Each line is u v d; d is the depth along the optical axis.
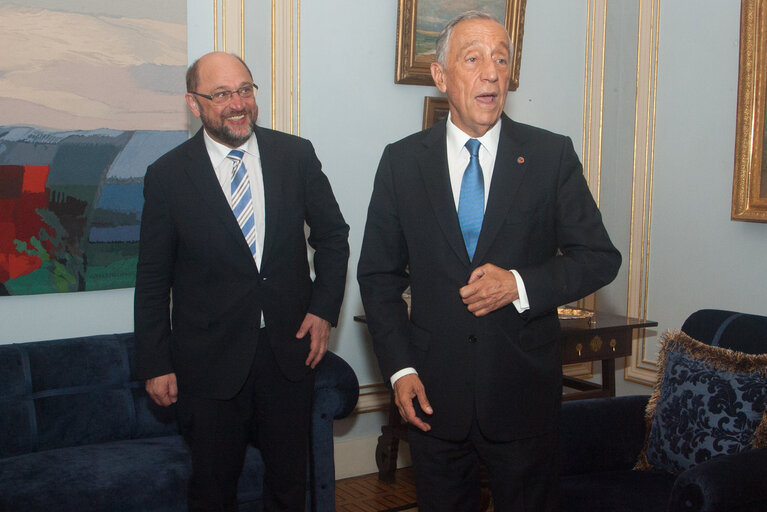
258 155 2.47
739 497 1.83
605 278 1.78
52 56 2.96
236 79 2.32
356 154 3.68
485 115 1.80
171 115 3.21
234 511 2.46
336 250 2.53
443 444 1.86
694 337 2.57
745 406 2.23
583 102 4.24
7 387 2.73
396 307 1.94
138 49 3.12
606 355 3.46
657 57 4.00
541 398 1.82
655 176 4.03
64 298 3.08
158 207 2.35
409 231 1.90
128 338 3.04
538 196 1.81
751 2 3.38
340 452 3.75
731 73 3.61
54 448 2.77
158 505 2.50
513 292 1.70
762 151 3.39
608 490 2.26
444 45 1.88
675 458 2.35
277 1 3.42
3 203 2.90
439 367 1.83
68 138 3.01
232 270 2.33
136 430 2.93
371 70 3.68
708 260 3.75
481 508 2.99
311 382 2.46
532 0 4.04
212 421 2.31
